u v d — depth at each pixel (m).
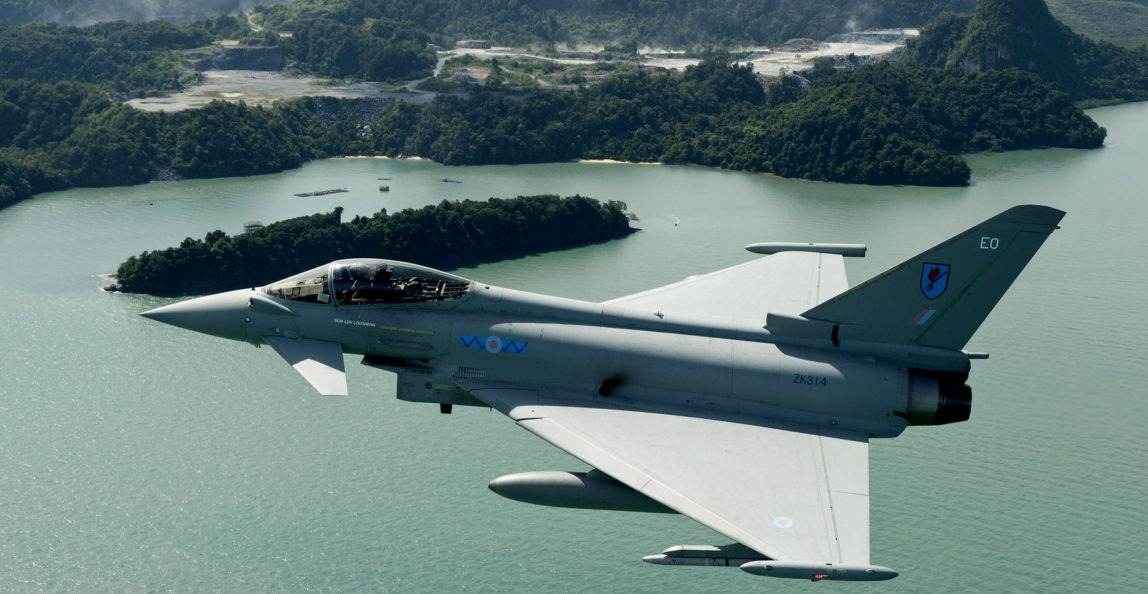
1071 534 64.94
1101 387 85.94
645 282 118.19
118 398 84.12
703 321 39.91
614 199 165.00
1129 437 76.81
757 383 38.59
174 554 63.66
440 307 40.34
